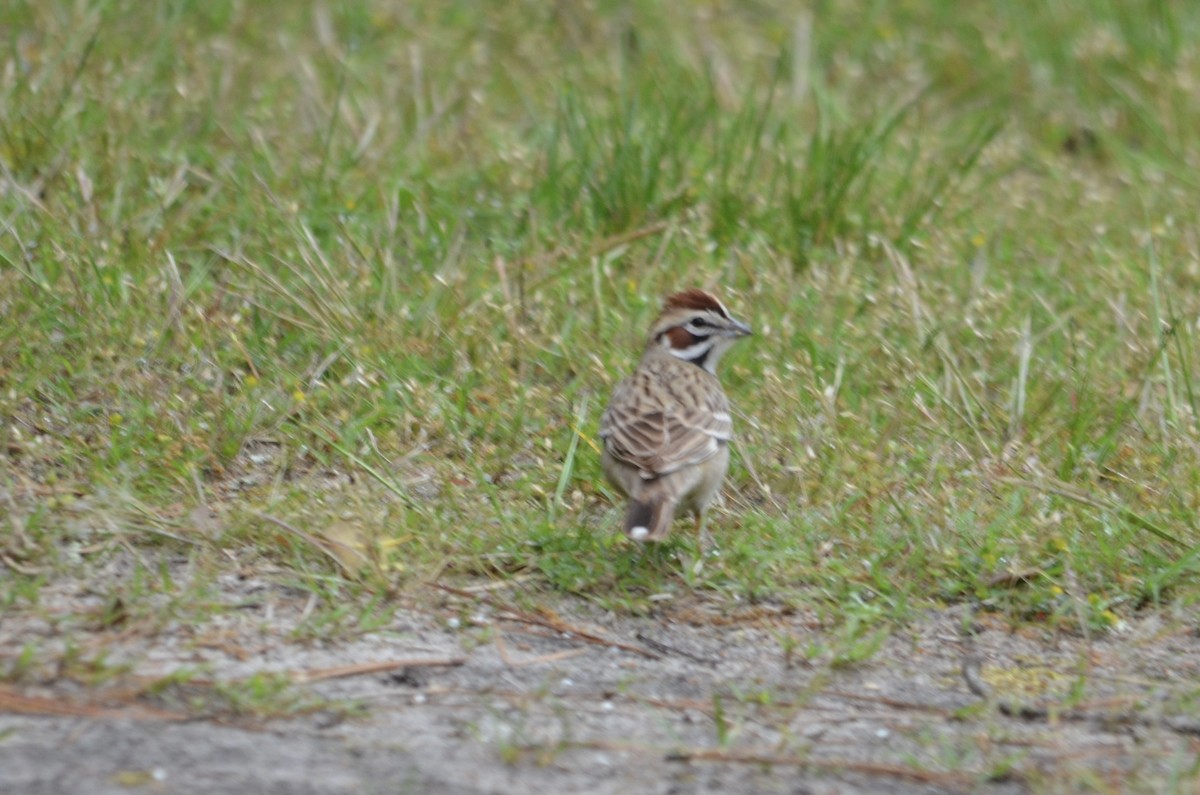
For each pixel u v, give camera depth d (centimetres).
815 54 1897
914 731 850
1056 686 916
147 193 1386
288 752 768
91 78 1538
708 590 999
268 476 1082
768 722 848
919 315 1334
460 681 866
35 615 873
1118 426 1209
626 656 919
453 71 1752
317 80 1656
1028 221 1584
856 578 1015
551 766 779
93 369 1148
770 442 1164
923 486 1121
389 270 1310
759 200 1513
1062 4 2008
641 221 1470
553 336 1280
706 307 1113
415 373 1211
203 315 1210
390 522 1011
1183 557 1030
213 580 936
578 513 1073
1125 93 1864
